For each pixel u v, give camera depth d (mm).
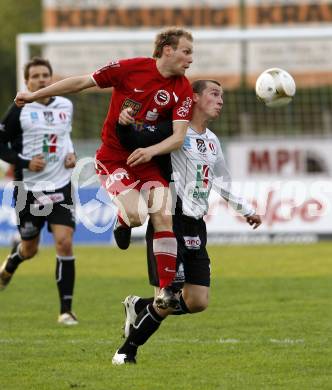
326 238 75500
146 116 29172
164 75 28953
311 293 45938
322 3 98438
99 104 91438
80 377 27234
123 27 99312
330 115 91688
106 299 44906
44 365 29156
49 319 38875
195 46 95000
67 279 38062
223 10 98750
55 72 93312
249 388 25609
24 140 39281
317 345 32031
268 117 91438
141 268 59094
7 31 184500
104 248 73875
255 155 85938
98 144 87188
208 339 33500
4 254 68438
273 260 62625
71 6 99500
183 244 29188
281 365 28766
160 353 30859
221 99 30109
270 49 94375
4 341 33500
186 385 25969
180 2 99000
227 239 76250
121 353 29031
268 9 99250
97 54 92938
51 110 39500
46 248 75188
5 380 27016
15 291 48406
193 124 30125
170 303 27594
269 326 36156
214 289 47844
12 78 183375
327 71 93250
